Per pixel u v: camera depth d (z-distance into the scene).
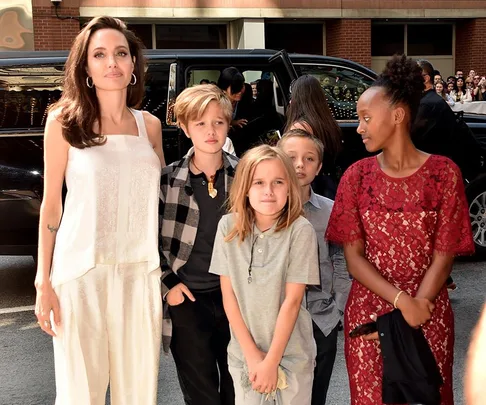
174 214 2.89
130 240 2.74
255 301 2.62
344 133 6.21
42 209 2.77
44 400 3.96
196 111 2.80
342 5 15.95
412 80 2.55
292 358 2.69
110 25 2.76
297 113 4.02
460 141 5.93
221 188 2.92
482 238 6.79
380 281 2.54
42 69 5.36
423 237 2.53
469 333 4.84
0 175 5.22
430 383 2.42
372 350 2.61
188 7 14.91
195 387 2.95
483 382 1.12
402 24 17.25
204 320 2.91
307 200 3.08
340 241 2.67
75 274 2.67
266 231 2.64
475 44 17.19
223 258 2.67
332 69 6.41
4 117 5.26
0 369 4.41
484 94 14.67
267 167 2.55
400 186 2.54
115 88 2.71
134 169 2.72
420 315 2.46
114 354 2.78
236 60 5.87
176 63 5.74
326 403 3.85
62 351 2.73
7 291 6.04
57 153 2.72
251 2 15.27
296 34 16.53
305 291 2.82
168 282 2.87
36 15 13.97
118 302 2.73
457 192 2.53
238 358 2.71
